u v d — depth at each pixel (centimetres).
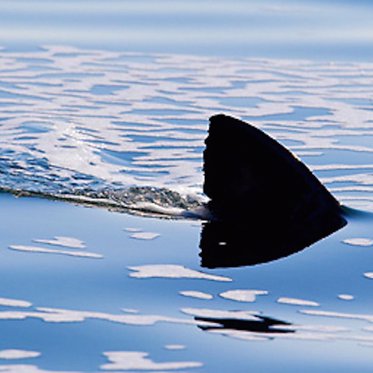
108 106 4038
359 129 3816
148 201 2828
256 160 2603
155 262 2353
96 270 2300
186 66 4809
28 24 5544
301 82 4572
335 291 2219
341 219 2645
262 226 2548
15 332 1966
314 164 3359
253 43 5322
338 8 6162
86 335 1962
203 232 2548
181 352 1900
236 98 4250
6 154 3234
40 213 2694
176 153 3416
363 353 1919
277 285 2236
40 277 2252
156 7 6059
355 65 4922
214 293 2186
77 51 5028
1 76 4488
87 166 3172
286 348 1930
